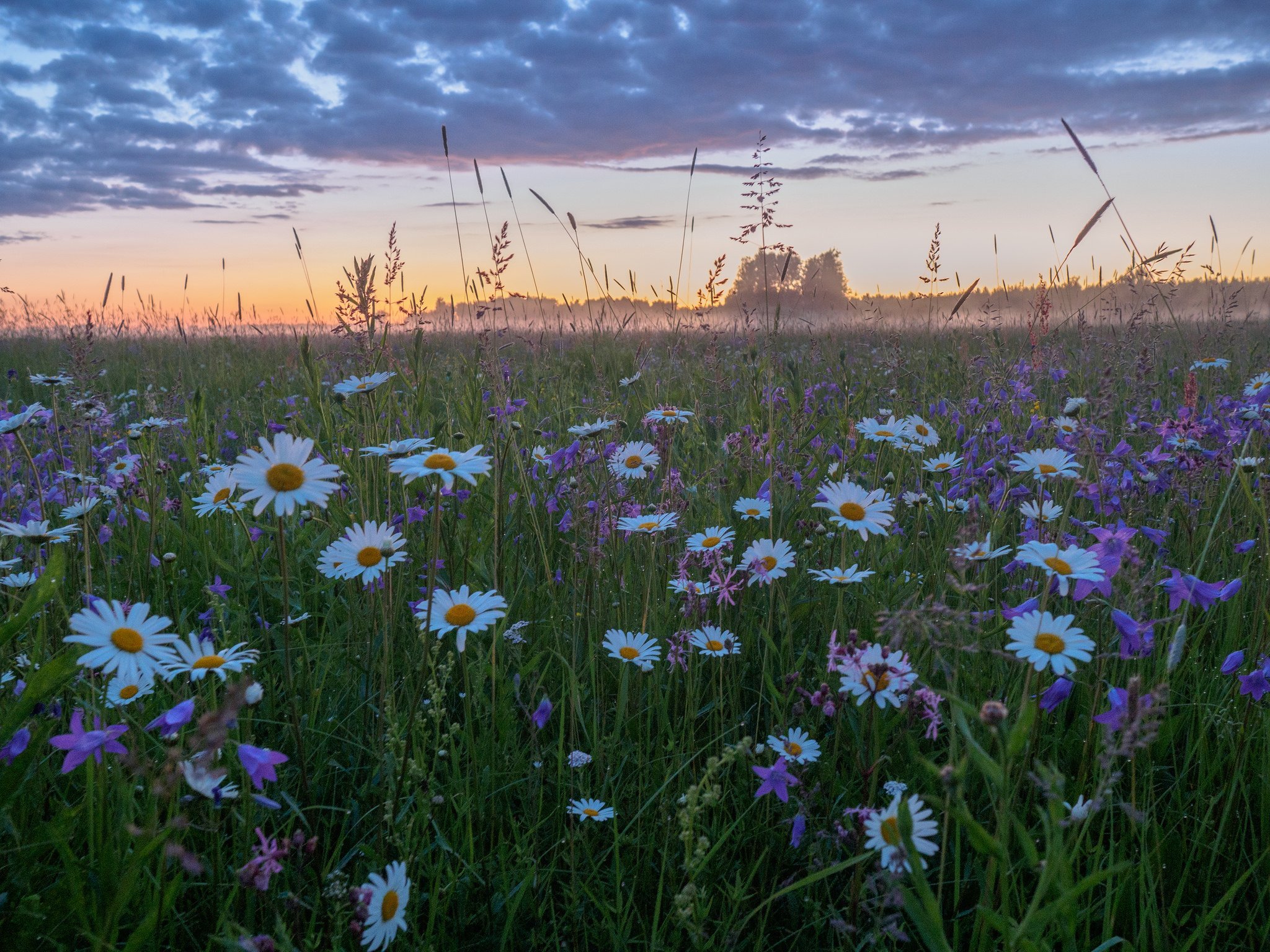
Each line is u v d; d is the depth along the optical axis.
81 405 3.83
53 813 1.88
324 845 1.83
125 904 1.41
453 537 2.98
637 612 2.85
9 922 1.46
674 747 2.27
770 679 2.15
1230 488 2.38
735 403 5.34
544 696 2.25
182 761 1.24
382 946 1.51
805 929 1.89
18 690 1.92
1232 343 6.66
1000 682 2.29
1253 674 1.95
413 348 4.13
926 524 3.34
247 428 6.36
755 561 2.34
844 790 2.02
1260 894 1.79
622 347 8.12
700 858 1.58
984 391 4.90
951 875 1.93
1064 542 2.19
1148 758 2.02
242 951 1.27
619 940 1.74
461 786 2.04
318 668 2.54
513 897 1.79
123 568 3.17
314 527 3.38
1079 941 1.74
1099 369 4.75
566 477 3.43
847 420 3.89
